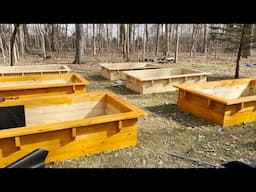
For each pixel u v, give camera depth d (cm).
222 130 415
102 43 2583
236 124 440
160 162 304
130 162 304
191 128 423
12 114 362
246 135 396
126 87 754
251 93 623
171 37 2158
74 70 1102
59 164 296
